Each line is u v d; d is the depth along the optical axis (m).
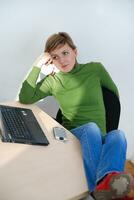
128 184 1.10
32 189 1.04
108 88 1.87
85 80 1.81
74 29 2.10
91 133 1.40
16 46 2.04
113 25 2.16
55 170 1.16
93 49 2.18
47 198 1.02
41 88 1.82
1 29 1.97
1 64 2.07
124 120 2.46
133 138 2.55
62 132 1.45
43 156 1.23
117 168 1.25
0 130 1.33
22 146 1.26
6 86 2.15
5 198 0.98
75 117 1.81
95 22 2.12
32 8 1.98
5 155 1.19
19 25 1.99
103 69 1.89
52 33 2.07
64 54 1.72
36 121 1.52
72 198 1.06
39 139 1.33
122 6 2.14
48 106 2.27
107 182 1.13
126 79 2.34
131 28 2.21
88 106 1.81
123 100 2.39
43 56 1.80
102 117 1.83
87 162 1.24
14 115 1.51
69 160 1.24
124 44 2.24
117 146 1.33
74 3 2.04
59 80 1.81
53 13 2.03
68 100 1.81
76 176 1.15
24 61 2.10
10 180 1.06
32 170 1.13
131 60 2.30
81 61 2.19
